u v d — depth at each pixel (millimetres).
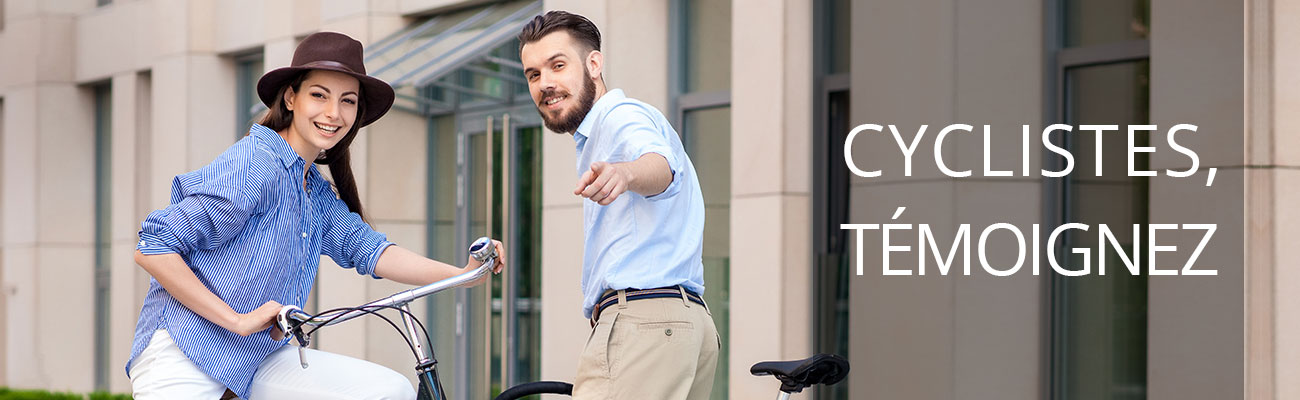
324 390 2658
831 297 5527
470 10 7379
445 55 6734
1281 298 4004
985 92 4918
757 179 5508
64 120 9922
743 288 5574
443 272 2908
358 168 7402
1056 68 4926
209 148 8672
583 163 2574
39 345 9945
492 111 7113
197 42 8656
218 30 8664
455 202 7398
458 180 7332
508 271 6945
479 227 7211
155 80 8938
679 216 2586
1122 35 4734
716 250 6094
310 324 2516
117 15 9422
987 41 4914
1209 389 4133
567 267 6352
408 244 7504
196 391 2635
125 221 9328
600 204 2350
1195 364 4184
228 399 2746
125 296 9281
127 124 9328
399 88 7207
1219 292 4105
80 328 9914
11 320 10188
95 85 9977
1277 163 3994
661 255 2537
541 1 6781
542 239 6621
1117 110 4762
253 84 8664
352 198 3062
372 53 7312
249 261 2656
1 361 10273
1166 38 4246
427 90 7383
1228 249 4082
